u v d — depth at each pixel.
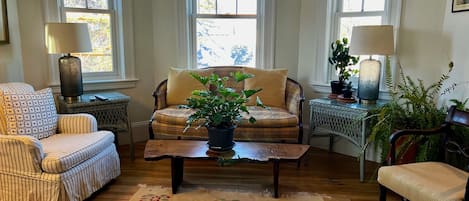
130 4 3.60
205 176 2.90
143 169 3.05
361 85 3.04
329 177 2.90
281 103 3.47
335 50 3.21
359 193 2.61
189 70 3.63
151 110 3.94
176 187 2.58
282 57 3.80
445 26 2.79
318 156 3.43
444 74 2.82
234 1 3.83
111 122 3.19
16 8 3.02
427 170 1.93
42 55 3.24
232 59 3.94
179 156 2.33
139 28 3.71
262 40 3.79
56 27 2.90
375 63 2.97
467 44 2.52
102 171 2.58
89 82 3.49
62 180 2.17
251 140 3.00
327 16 3.48
